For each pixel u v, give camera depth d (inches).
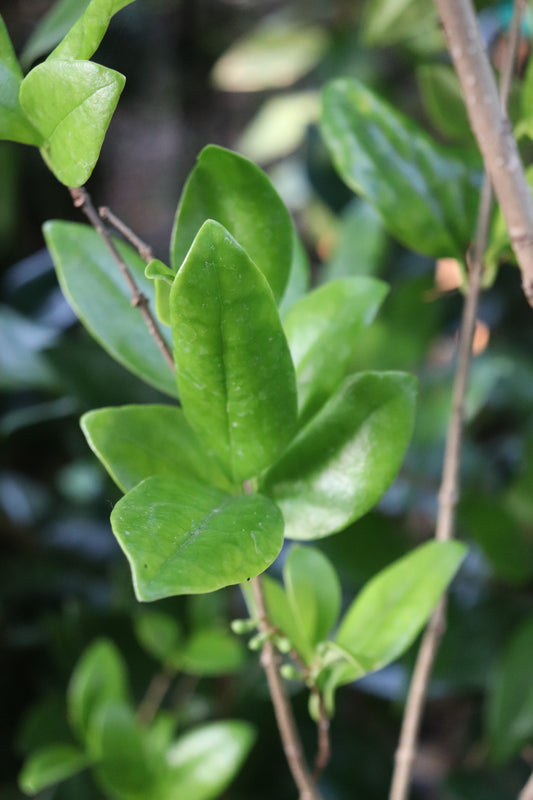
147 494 17.0
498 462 43.1
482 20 34.8
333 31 56.2
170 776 25.8
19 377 33.9
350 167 22.4
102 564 43.2
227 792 34.4
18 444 49.7
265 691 35.8
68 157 17.4
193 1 83.0
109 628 37.0
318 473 18.8
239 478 18.3
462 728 44.5
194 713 36.0
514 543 30.7
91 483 47.1
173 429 18.8
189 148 90.8
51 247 20.1
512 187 18.9
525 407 41.7
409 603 19.9
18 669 40.5
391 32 34.5
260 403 17.8
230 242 16.7
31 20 54.7
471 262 22.1
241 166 18.1
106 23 17.1
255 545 16.7
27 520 45.2
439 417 34.6
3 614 41.1
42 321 38.6
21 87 17.2
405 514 36.0
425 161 22.5
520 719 28.7
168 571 16.0
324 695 20.0
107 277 20.2
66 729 34.1
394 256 42.0
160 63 84.7
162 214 89.7
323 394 19.2
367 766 35.7
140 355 20.0
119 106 87.9
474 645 31.9
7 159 53.4
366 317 19.4
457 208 22.3
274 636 19.3
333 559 30.4
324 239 58.7
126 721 26.0
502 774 33.6
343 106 22.7
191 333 17.2
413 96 54.1
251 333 17.3
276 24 58.7
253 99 90.7
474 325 21.4
